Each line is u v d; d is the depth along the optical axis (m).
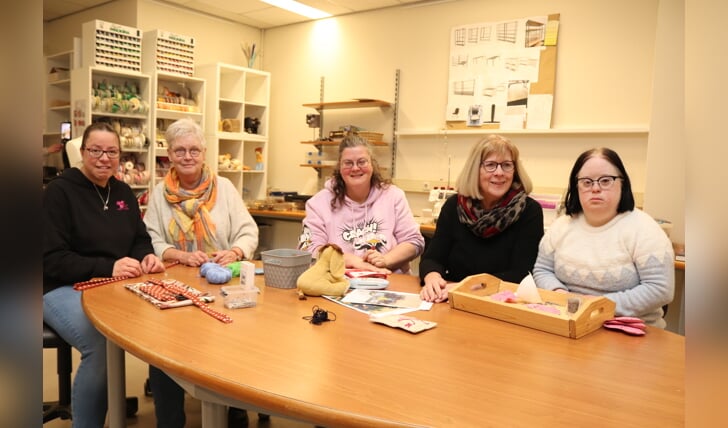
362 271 1.96
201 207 2.41
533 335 1.29
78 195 2.05
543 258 1.84
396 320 1.35
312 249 2.34
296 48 5.30
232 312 1.43
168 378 1.94
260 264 2.19
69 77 4.23
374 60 4.73
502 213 1.95
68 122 4.43
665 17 2.97
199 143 2.39
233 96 4.95
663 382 1.00
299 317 1.39
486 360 1.10
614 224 1.66
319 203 2.49
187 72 4.36
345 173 2.41
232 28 5.28
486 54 4.04
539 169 3.93
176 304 1.47
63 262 1.88
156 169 4.23
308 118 5.02
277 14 5.00
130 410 2.32
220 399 1.04
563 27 3.73
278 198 4.93
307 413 0.87
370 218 2.45
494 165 1.96
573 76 3.72
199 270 2.01
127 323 1.31
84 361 1.73
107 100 3.88
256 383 0.95
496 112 4.02
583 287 1.70
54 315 1.75
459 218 2.08
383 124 4.70
